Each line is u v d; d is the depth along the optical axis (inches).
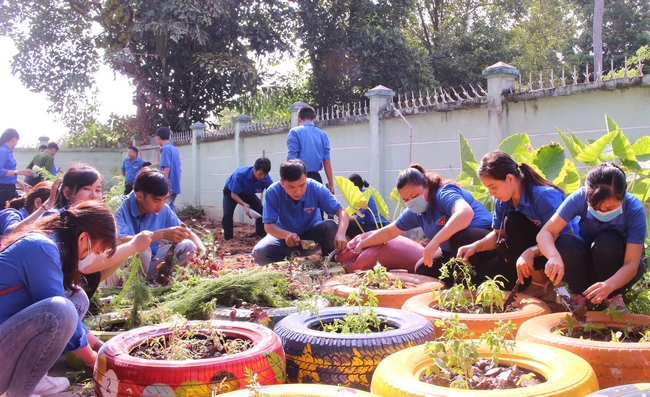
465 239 170.4
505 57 759.1
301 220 227.8
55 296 103.5
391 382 87.7
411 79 618.2
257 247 229.9
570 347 105.3
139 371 95.0
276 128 460.8
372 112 361.4
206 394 93.5
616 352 101.6
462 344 90.5
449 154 320.8
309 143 299.9
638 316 123.3
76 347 113.3
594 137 258.1
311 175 300.8
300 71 738.2
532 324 118.5
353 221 257.9
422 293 152.5
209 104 699.4
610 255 132.2
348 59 629.6
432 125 329.1
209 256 197.8
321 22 641.6
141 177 180.5
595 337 120.2
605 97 253.1
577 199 136.3
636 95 243.3
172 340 111.7
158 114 684.7
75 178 146.3
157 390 93.2
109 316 146.4
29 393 102.3
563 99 267.7
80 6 661.9
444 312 131.6
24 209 169.3
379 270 157.9
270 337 109.0
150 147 669.3
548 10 986.7
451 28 836.0
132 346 109.2
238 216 516.7
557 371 90.6
